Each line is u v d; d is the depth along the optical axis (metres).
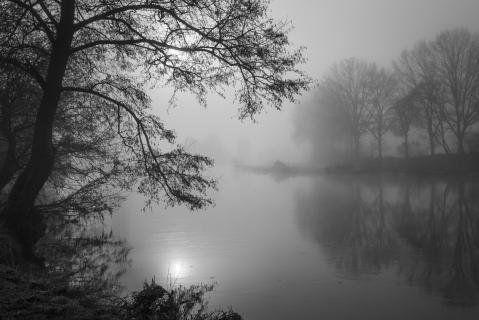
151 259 15.23
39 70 12.49
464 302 10.87
